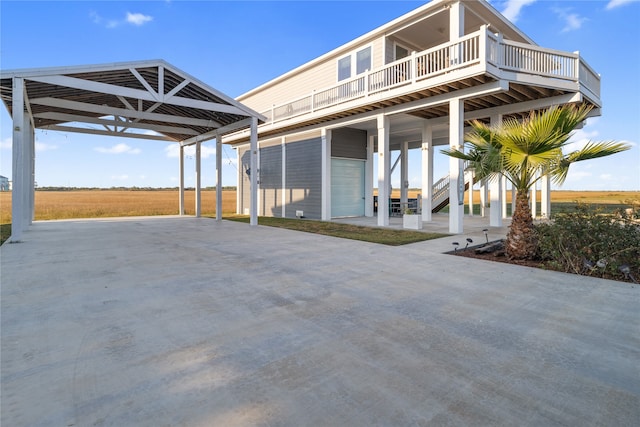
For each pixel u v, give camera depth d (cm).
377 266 523
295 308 337
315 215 1362
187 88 1020
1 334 274
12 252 645
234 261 561
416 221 981
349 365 225
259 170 1666
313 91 1209
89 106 1003
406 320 306
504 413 174
